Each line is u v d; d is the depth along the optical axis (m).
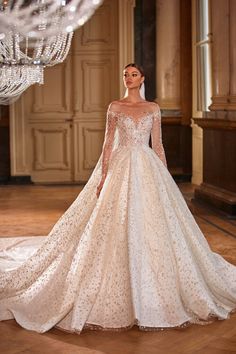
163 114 11.82
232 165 8.49
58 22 4.72
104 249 4.38
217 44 8.95
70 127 12.20
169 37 11.68
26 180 12.08
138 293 4.16
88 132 12.20
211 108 9.08
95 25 12.05
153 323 4.20
